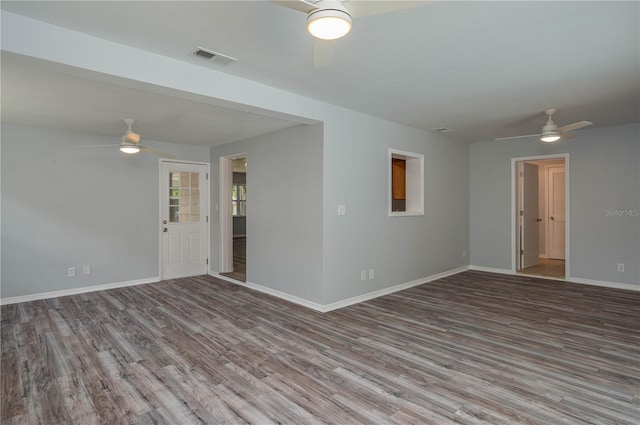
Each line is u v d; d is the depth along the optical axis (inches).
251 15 85.9
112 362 112.4
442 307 171.2
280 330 140.5
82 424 81.4
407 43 101.0
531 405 88.2
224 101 126.3
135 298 187.6
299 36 96.9
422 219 221.5
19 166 180.4
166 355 117.5
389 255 197.9
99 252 205.3
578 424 80.7
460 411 85.8
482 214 261.6
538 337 132.4
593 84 135.7
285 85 137.2
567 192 223.1
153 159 227.0
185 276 243.3
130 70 103.3
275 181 192.4
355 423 81.6
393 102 160.2
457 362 112.0
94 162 203.5
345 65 117.0
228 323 148.6
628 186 202.2
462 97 151.9
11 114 159.6
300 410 86.7
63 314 160.1
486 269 260.1
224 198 245.9
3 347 123.5
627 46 103.5
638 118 187.3
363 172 181.9
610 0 79.6
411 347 123.8
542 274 241.8
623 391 94.3
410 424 81.0
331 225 167.2
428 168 225.3
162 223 231.8
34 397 92.4
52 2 80.3
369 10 68.7
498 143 253.1
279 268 189.9
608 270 209.3
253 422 82.0
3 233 176.2
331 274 167.5
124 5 81.4
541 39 99.0
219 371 106.5
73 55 93.8
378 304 176.2
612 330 139.1
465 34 95.8
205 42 100.7
